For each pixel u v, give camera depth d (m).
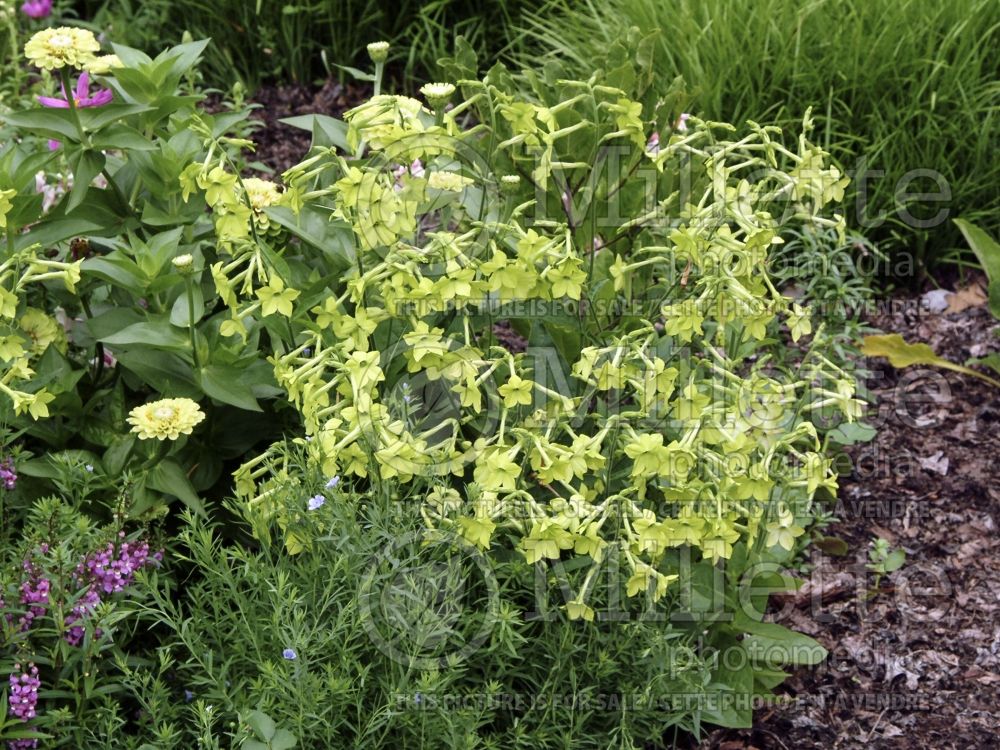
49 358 1.33
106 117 1.33
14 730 1.07
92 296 1.48
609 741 1.21
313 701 1.08
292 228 1.29
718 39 2.01
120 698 1.20
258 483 1.36
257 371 1.34
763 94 1.97
